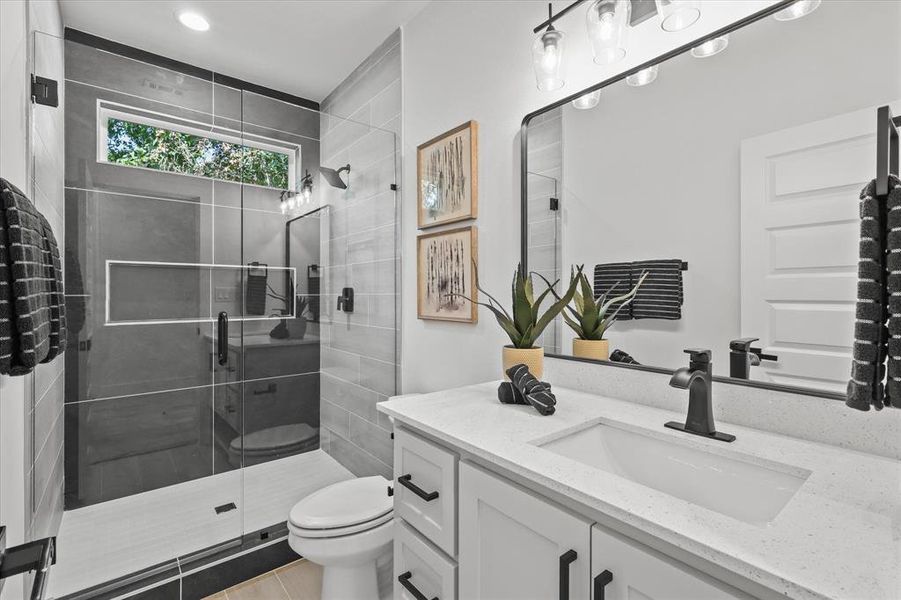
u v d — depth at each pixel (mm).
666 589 616
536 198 1549
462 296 1739
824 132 914
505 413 1166
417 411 1188
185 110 2246
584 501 708
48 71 1711
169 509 2162
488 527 915
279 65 2680
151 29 2311
